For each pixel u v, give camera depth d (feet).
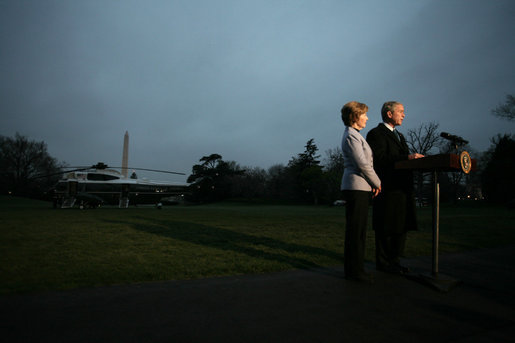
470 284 8.16
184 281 8.09
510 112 84.43
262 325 5.19
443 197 182.29
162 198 99.81
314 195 218.38
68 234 17.99
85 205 62.23
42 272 8.75
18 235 17.34
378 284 8.15
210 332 4.87
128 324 5.14
